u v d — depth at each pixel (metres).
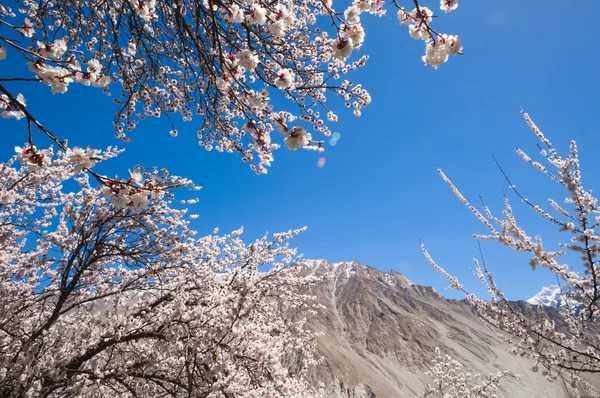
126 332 7.47
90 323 8.72
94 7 5.47
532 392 103.00
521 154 7.11
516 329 8.68
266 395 6.19
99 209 9.71
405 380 122.12
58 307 7.82
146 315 7.97
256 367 6.70
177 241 9.41
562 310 8.66
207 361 5.81
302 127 3.47
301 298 11.91
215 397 5.84
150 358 7.62
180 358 6.71
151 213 8.84
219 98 5.34
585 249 6.55
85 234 9.12
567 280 6.93
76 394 7.30
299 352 11.48
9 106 2.61
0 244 9.21
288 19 3.77
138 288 8.99
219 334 5.93
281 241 12.26
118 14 5.55
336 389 94.50
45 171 9.71
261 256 11.95
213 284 9.83
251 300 6.66
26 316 9.19
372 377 109.88
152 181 2.74
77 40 5.80
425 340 154.88
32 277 9.82
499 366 126.19
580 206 6.41
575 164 6.46
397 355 142.25
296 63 6.02
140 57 6.26
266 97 3.99
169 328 6.67
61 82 2.68
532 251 7.25
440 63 3.02
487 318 9.52
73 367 7.62
